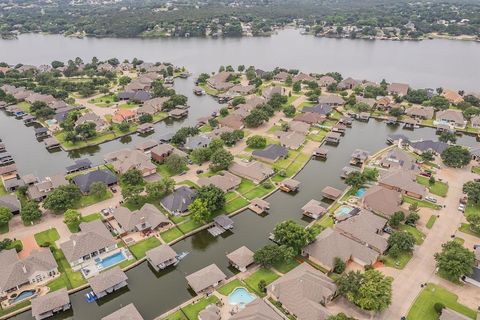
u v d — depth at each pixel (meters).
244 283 108.25
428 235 126.56
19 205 138.62
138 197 142.38
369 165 174.50
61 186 141.50
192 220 135.00
